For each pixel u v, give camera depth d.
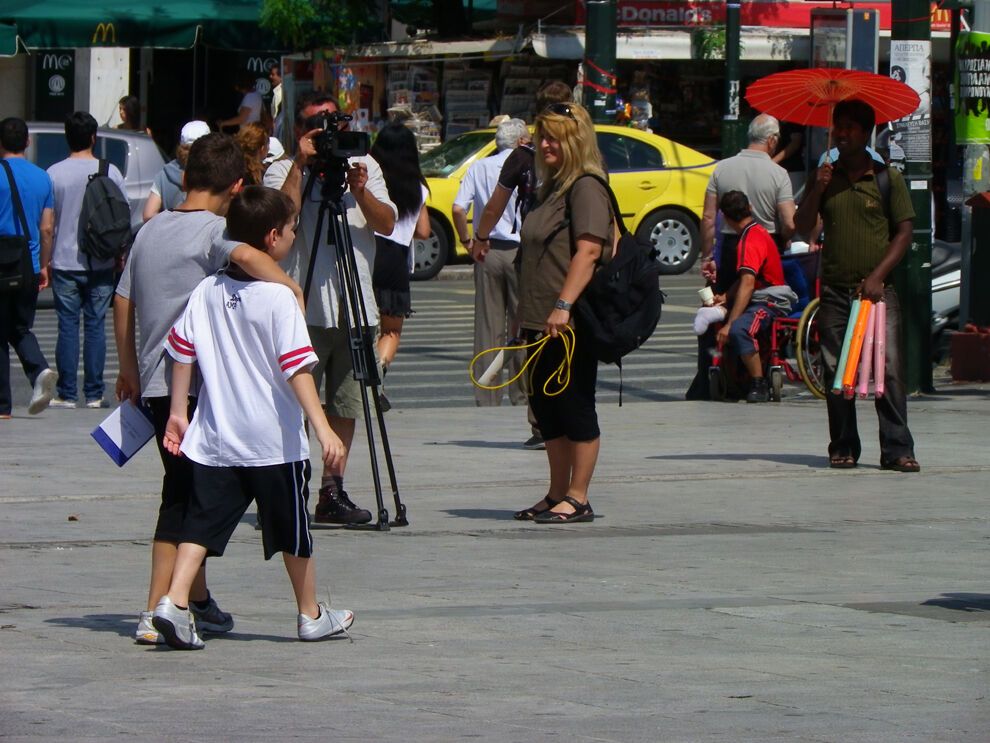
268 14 73.88
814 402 38.28
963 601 18.03
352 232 22.59
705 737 12.48
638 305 22.41
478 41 74.19
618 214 22.73
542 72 75.44
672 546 21.55
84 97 86.06
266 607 17.80
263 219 15.53
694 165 66.88
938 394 39.75
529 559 20.61
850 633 16.38
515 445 30.91
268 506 15.67
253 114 78.31
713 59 74.38
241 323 15.46
